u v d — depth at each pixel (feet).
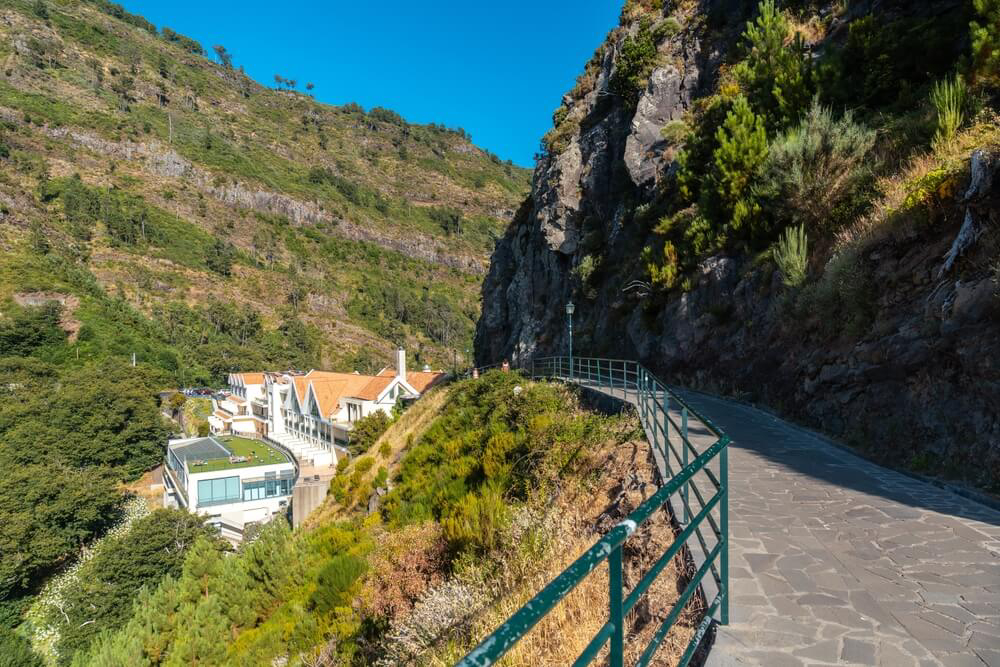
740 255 54.75
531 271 120.67
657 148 84.38
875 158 40.55
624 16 112.27
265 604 49.42
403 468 54.90
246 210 515.09
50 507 98.53
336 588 32.83
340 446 138.00
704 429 34.12
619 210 91.71
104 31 654.12
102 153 469.16
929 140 36.42
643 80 92.27
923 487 21.48
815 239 43.06
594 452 30.27
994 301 21.75
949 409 23.36
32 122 447.83
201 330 346.33
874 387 28.71
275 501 132.57
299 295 445.37
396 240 607.37
